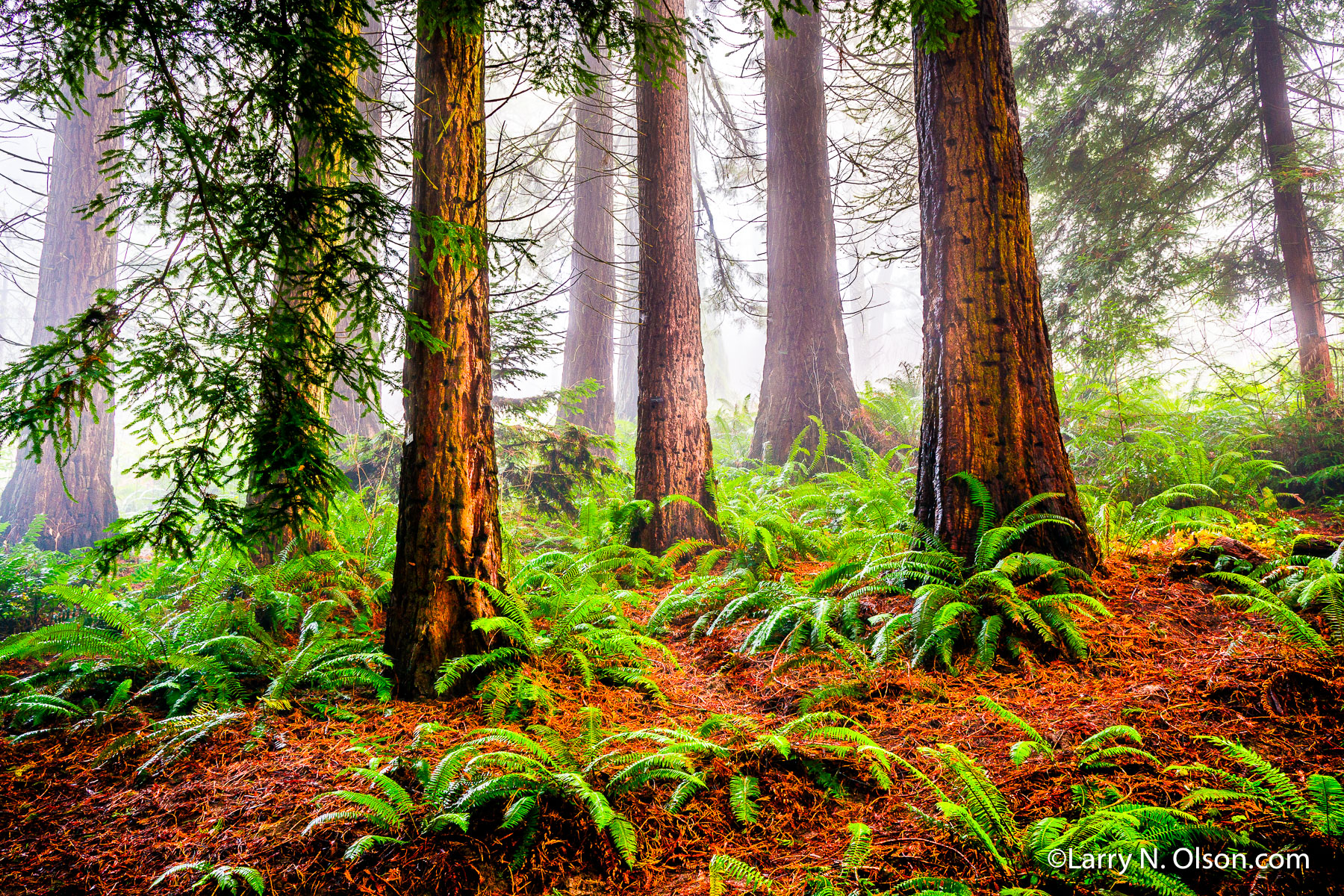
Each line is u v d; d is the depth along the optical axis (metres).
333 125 3.46
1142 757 2.76
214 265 3.33
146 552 7.99
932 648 3.98
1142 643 3.81
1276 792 2.31
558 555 5.59
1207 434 8.64
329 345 3.65
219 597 5.00
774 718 3.68
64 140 11.53
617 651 4.34
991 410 4.68
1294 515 6.89
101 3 3.02
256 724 3.64
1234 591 4.26
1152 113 11.09
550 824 2.75
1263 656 3.35
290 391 3.53
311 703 3.90
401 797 2.78
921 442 5.03
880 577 4.75
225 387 3.36
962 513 4.65
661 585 6.24
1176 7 10.12
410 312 3.88
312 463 3.41
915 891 2.24
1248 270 10.72
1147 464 7.29
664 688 4.14
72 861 2.71
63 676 4.15
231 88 3.40
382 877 2.55
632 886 2.55
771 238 10.81
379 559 5.67
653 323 7.23
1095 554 4.69
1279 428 8.45
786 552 6.39
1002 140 4.77
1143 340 8.86
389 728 3.63
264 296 3.74
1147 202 10.64
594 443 8.58
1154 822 2.24
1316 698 2.98
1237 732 2.87
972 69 4.76
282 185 3.50
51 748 3.52
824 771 3.05
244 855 2.67
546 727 3.35
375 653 4.14
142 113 3.04
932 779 2.91
